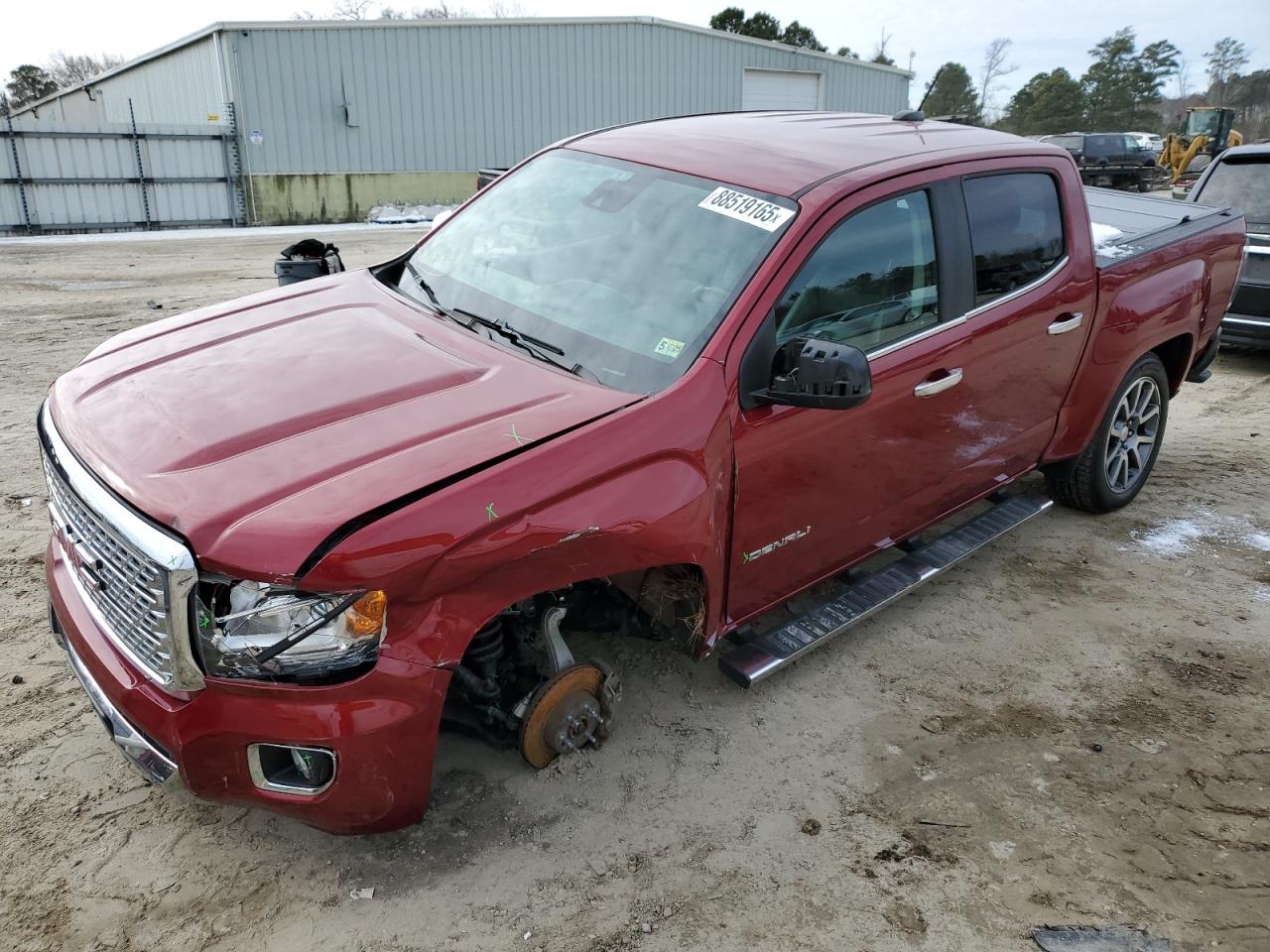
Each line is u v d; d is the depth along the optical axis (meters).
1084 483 4.97
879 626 4.08
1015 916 2.62
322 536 2.15
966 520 4.90
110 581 2.43
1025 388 4.08
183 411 2.62
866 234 3.25
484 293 3.38
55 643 3.61
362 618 2.21
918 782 3.12
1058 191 4.12
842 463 3.28
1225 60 85.19
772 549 3.18
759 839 2.84
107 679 2.43
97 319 9.51
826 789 3.07
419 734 2.35
